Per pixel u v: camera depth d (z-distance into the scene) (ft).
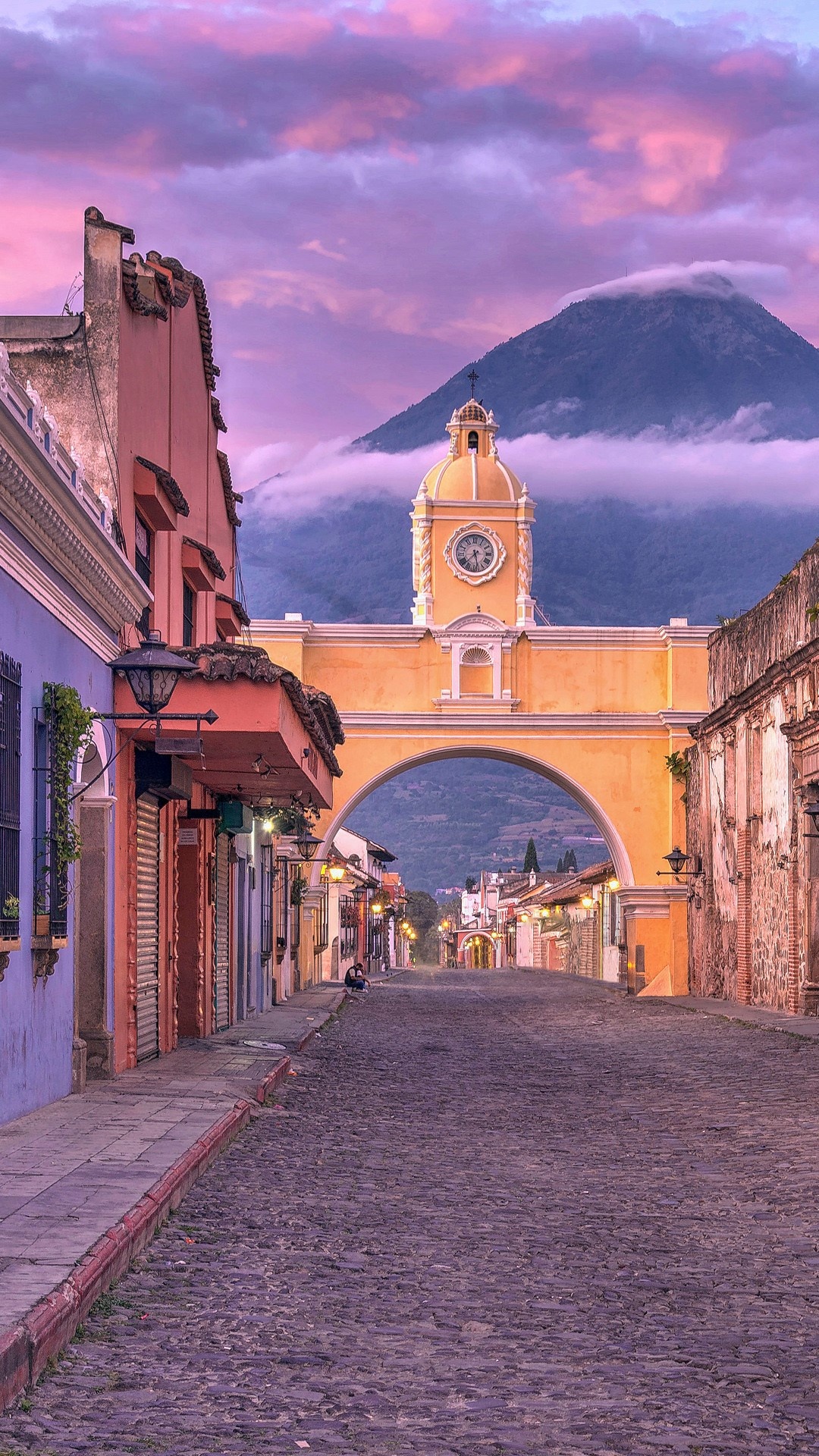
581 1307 21.88
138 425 52.01
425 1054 68.90
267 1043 65.16
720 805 109.29
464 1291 22.72
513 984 181.27
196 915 67.56
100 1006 46.11
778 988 90.43
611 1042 75.72
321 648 131.23
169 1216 26.66
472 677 132.46
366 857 246.68
